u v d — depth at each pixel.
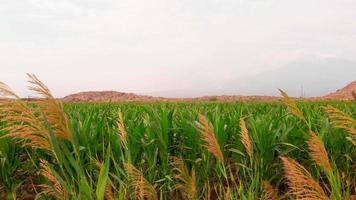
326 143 5.07
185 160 5.01
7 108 2.55
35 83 2.58
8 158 5.07
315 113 6.55
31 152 5.28
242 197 3.51
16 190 5.23
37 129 2.66
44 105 2.63
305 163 5.22
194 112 6.74
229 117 5.78
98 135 5.11
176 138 5.54
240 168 5.09
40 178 4.79
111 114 7.02
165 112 5.07
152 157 4.83
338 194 2.62
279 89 2.94
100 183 2.59
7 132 4.96
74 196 2.78
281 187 4.96
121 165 4.61
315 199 2.21
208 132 3.13
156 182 4.73
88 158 4.70
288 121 5.90
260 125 4.96
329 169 2.61
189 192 3.14
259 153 5.05
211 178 5.33
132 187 3.54
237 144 5.03
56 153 2.65
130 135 4.64
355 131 2.65
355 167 5.23
